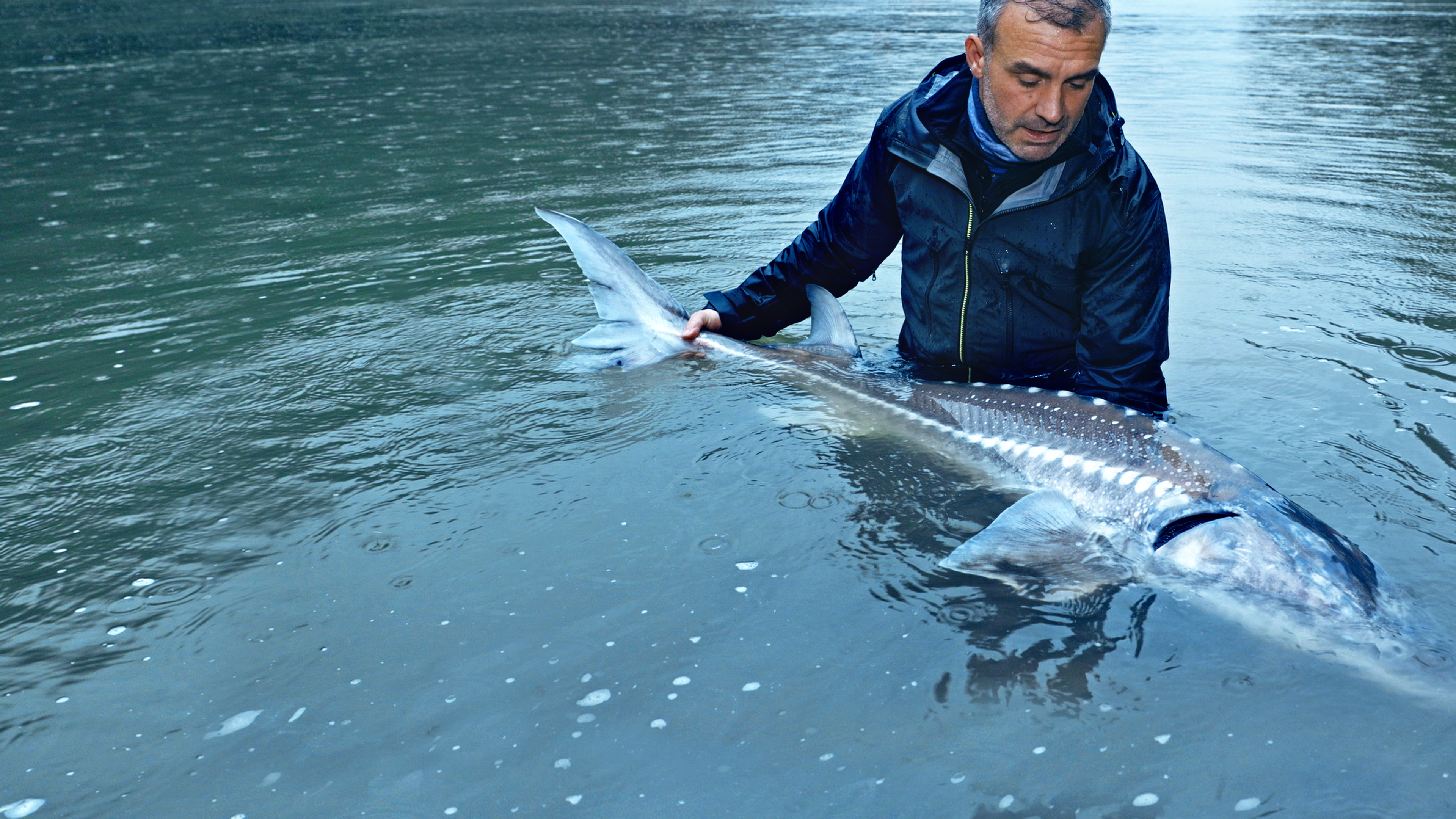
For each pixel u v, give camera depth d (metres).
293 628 1.93
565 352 3.38
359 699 1.73
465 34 15.64
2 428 2.84
